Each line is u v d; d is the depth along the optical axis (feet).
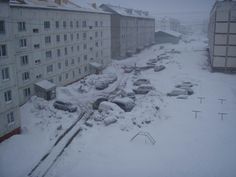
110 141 96.32
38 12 147.54
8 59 96.48
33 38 144.66
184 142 94.99
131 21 314.76
